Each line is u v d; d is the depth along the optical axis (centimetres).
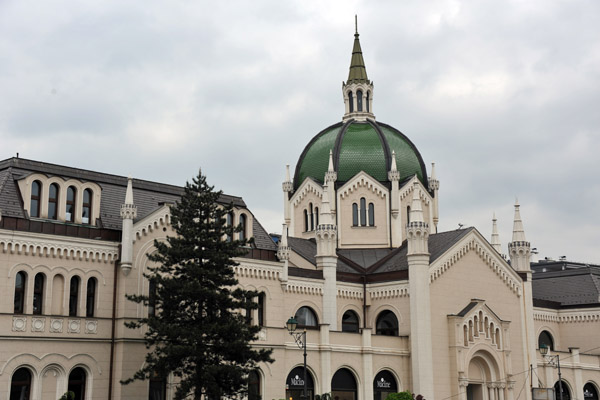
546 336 9675
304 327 6888
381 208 8869
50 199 5709
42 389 5378
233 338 5228
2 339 5194
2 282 5281
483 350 7800
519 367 8250
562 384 8950
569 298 9850
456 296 7769
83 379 5625
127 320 5759
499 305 8219
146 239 5984
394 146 9294
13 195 5562
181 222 5462
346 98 9819
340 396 7069
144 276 5747
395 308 7738
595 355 9331
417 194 7681
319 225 7819
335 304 7656
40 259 5491
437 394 7369
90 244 5747
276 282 6800
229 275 5475
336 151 9162
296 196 9281
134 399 5719
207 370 5091
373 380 7238
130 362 5734
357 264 8356
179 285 5203
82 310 5656
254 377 6444
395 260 8194
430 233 9212
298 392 6806
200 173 5541
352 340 7181
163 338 5356
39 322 5397
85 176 6153
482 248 8162
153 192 6512
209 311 5338
